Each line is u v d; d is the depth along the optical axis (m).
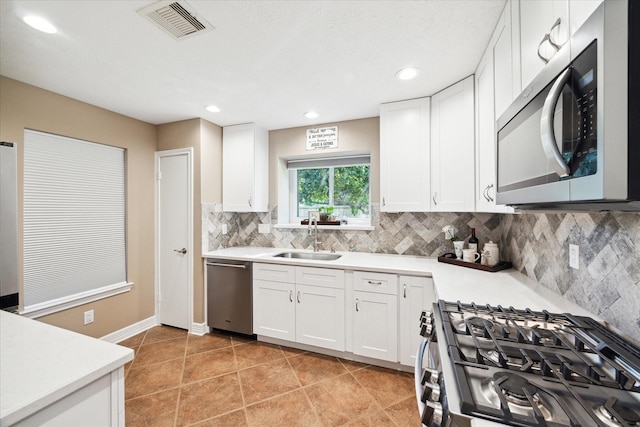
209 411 1.79
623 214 0.92
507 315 1.08
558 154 0.63
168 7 1.33
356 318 2.33
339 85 2.16
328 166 3.32
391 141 2.47
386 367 2.29
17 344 0.97
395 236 2.83
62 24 1.43
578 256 1.20
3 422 0.64
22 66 1.85
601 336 0.88
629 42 0.50
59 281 2.33
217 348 2.61
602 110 0.52
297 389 2.01
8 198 1.58
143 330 2.98
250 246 3.48
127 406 1.84
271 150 3.37
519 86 1.17
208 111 2.73
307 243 3.22
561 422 0.56
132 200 2.88
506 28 1.31
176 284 3.05
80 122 2.43
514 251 2.06
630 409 0.58
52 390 0.74
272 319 2.66
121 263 2.81
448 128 2.17
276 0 1.29
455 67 1.88
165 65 1.86
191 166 2.95
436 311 1.19
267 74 1.99
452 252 2.62
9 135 1.99
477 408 0.58
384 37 1.57
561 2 0.83
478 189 1.85
